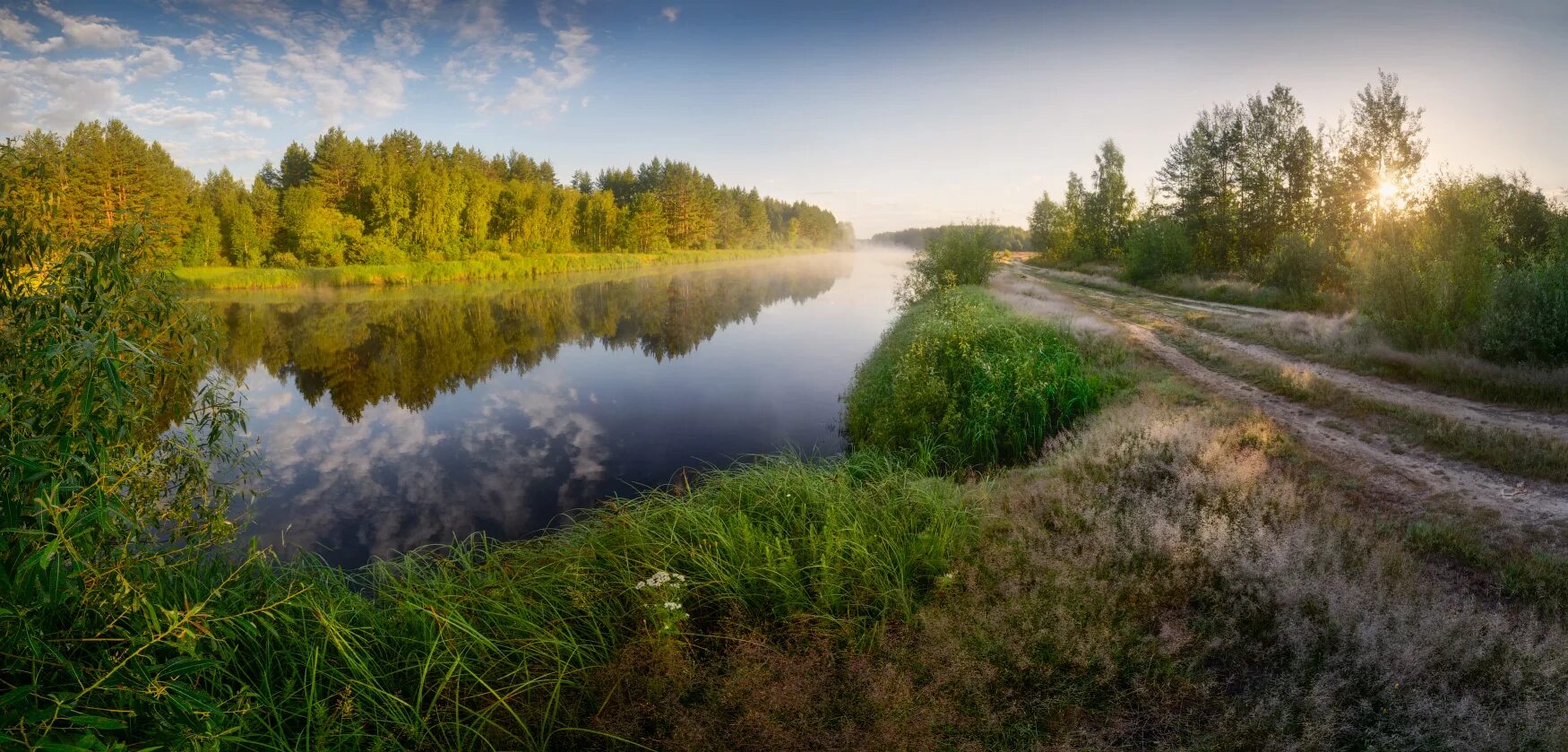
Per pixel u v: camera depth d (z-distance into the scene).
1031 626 4.39
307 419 14.73
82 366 3.16
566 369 20.02
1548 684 3.47
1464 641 3.88
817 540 5.79
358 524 9.07
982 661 4.10
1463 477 6.79
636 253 85.31
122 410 3.56
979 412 10.10
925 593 5.22
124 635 3.18
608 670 4.29
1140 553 5.30
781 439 12.41
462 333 27.61
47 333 3.35
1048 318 17.16
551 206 77.38
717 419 14.09
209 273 45.81
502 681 4.32
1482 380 9.91
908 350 13.34
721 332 27.39
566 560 5.82
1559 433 7.74
